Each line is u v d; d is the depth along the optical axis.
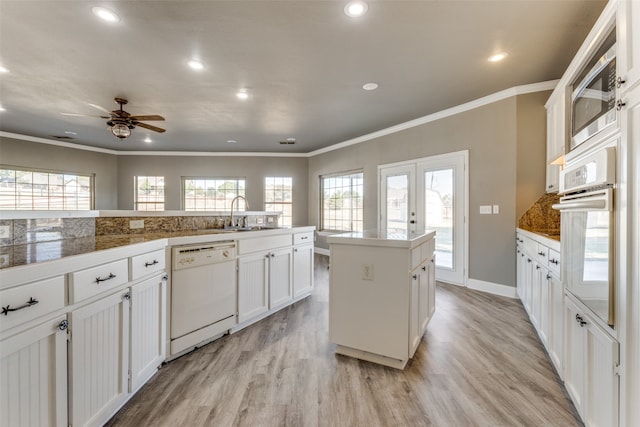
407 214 4.80
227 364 2.08
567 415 1.56
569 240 1.68
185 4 2.02
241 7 2.06
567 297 1.69
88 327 1.35
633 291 1.06
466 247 3.98
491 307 3.22
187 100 3.83
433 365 2.05
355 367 2.04
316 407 1.62
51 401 1.15
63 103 3.93
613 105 1.24
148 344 1.83
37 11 2.07
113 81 3.26
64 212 1.96
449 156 4.16
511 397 1.71
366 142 5.63
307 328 2.72
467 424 1.50
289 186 7.38
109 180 6.93
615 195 1.18
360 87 3.42
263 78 3.19
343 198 6.44
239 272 2.62
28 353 1.07
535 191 3.44
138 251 1.72
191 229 2.97
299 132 5.43
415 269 2.12
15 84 3.33
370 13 2.13
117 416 1.54
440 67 2.95
